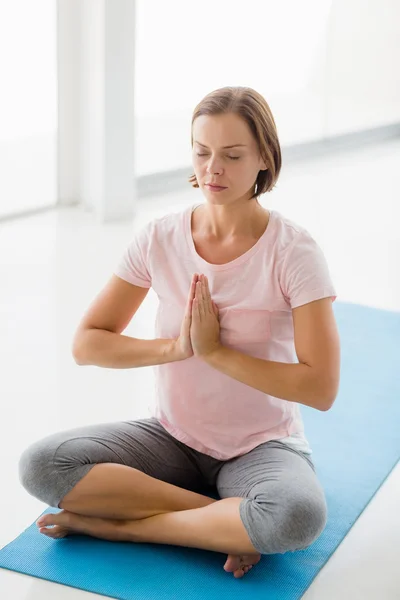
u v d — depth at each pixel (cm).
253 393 316
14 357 461
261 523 294
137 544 317
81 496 311
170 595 293
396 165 899
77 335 326
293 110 898
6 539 323
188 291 317
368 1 934
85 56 671
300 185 814
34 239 635
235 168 295
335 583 305
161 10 746
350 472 367
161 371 326
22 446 382
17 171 679
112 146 673
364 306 538
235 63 812
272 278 307
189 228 317
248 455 318
